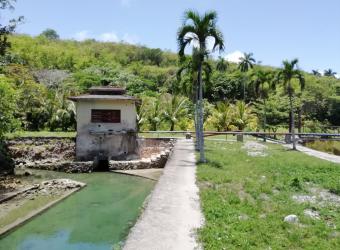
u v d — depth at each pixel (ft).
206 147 91.25
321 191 43.93
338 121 199.62
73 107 126.11
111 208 49.80
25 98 120.47
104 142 92.43
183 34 64.03
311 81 231.30
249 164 63.72
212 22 64.03
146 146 101.19
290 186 45.65
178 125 134.51
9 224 41.01
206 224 27.99
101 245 35.53
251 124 146.82
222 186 43.55
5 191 57.67
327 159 76.95
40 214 46.57
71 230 40.27
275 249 23.06
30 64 217.77
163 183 44.32
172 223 28.50
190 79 89.30
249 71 241.14
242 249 23.02
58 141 95.20
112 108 92.94
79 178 75.25
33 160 92.02
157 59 338.34
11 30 69.72
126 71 259.39
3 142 86.22
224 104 150.41
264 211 32.96
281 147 102.37
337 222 30.19
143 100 130.31
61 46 313.32
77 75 207.00
